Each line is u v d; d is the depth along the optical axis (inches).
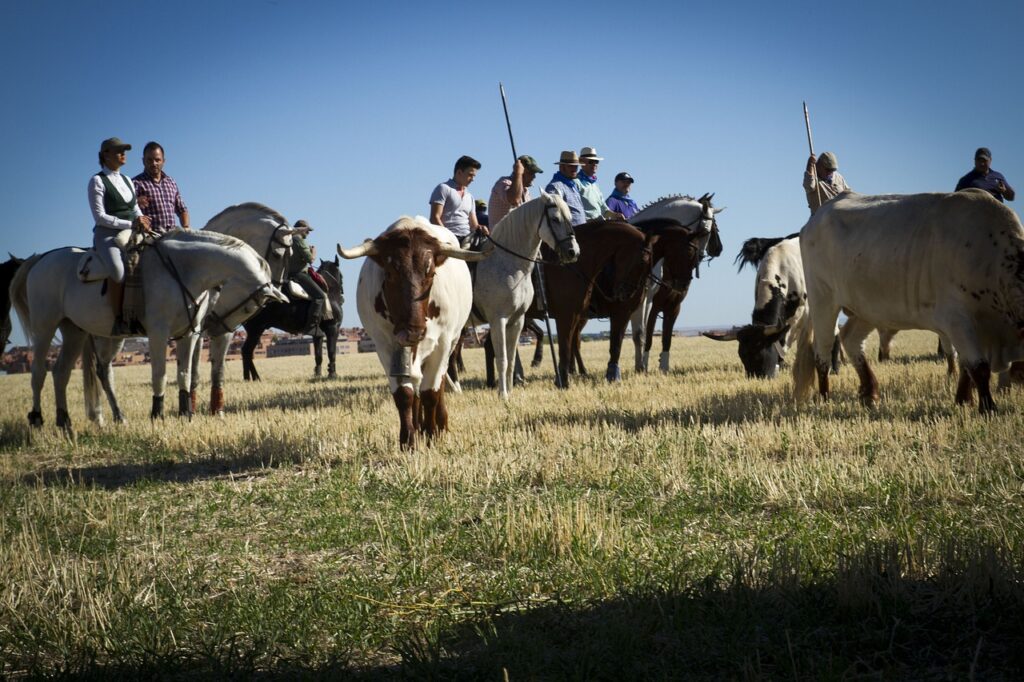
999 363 339.6
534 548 197.3
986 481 233.1
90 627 161.2
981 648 137.3
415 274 287.3
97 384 455.8
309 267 822.5
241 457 336.5
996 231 319.0
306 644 153.8
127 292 426.3
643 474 265.0
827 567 170.9
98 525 237.1
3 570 190.7
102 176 428.8
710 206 659.4
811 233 393.7
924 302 340.2
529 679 133.3
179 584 186.7
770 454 292.4
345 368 1165.1
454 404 470.6
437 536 214.2
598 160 629.6
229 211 517.0
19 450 378.3
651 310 666.2
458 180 482.9
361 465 298.2
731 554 183.8
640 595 162.2
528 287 479.8
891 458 262.4
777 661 135.3
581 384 564.4
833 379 500.4
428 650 145.5
